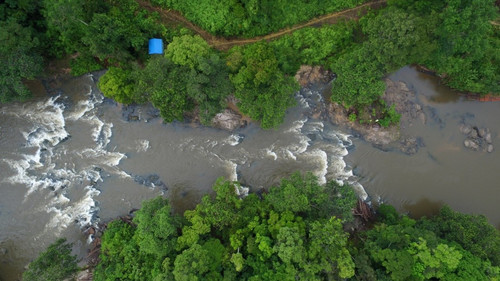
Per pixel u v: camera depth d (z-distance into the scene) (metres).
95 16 34.12
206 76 36.06
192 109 40.84
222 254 33.09
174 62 36.59
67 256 33.88
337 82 38.41
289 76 38.44
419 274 30.00
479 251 31.56
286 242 29.41
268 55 35.59
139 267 33.28
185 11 40.53
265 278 30.95
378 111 41.31
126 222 40.06
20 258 40.50
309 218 33.75
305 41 40.34
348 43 41.19
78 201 41.47
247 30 40.81
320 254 30.00
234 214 34.50
